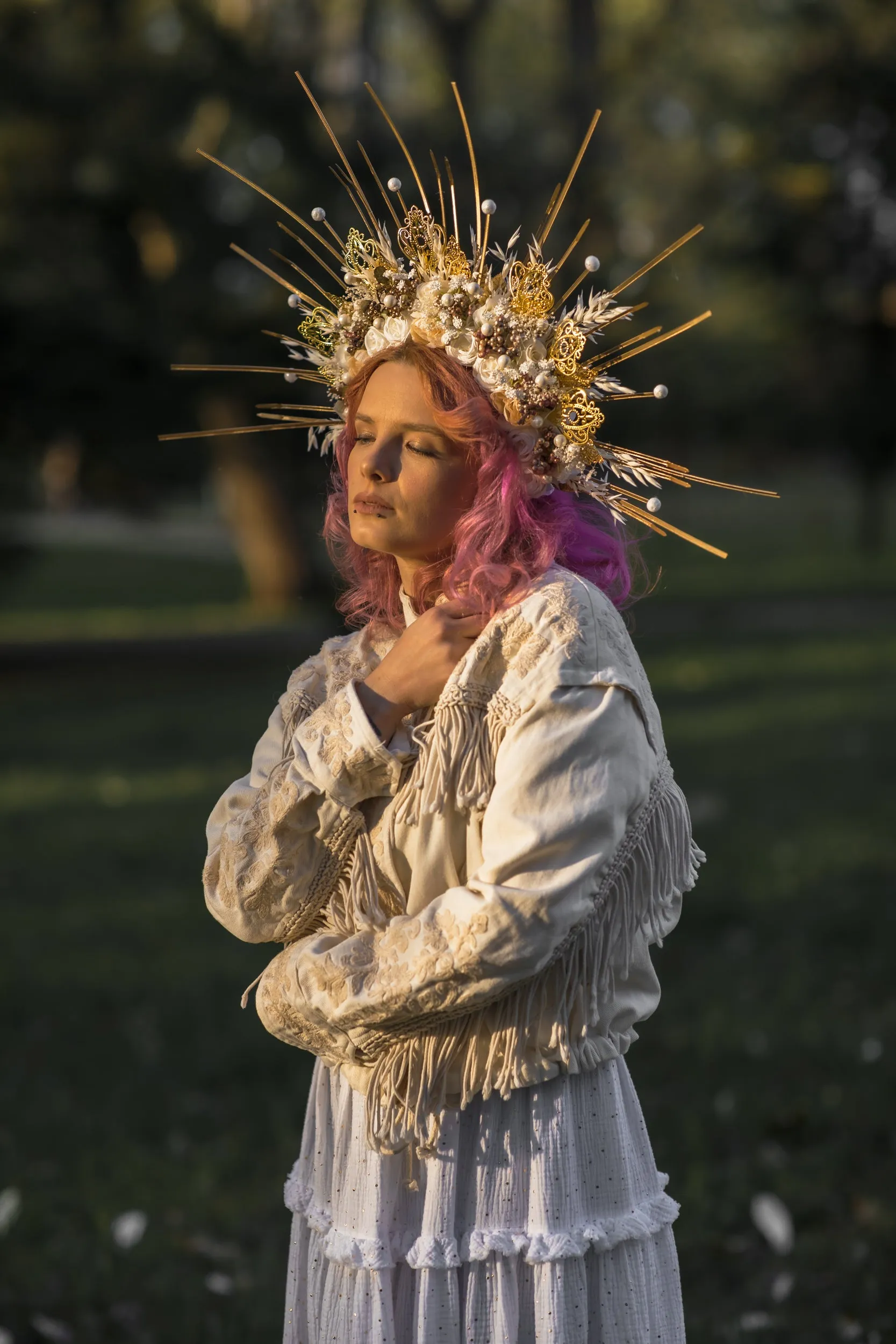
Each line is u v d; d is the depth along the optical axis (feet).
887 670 49.37
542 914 5.72
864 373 90.33
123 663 58.18
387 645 7.06
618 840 5.95
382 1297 6.25
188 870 25.81
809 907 21.52
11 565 60.90
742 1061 15.78
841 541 119.65
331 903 6.45
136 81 56.70
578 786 5.86
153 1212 13.12
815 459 109.50
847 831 26.22
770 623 67.56
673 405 78.48
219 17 61.82
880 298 86.38
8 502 58.29
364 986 6.00
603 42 77.71
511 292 6.48
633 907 6.25
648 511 6.56
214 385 56.34
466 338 6.32
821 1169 13.32
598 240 51.37
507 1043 6.09
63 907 23.53
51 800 32.65
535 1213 6.16
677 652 57.98
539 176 57.00
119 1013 18.40
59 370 53.26
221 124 59.36
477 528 6.21
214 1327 11.18
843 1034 16.38
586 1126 6.33
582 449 6.34
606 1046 6.36
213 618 72.79
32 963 20.58
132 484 61.72
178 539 131.95
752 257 83.66
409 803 6.14
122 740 41.11
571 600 6.13
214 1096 15.75
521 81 81.05
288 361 55.83
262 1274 12.01
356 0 69.56
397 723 6.22
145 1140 14.73
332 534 7.30
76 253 56.39
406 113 63.00
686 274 69.92
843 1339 10.68
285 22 65.98
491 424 6.26
